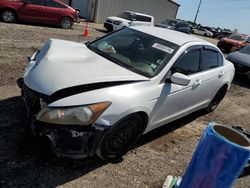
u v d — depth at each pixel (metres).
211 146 2.67
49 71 3.46
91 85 3.29
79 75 3.41
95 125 3.13
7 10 13.22
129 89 3.49
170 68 4.09
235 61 10.27
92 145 3.23
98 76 3.46
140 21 18.94
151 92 3.73
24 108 4.52
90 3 23.61
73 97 3.12
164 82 4.00
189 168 2.94
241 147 2.54
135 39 4.53
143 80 3.72
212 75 5.25
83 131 3.10
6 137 3.72
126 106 3.33
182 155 4.41
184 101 4.57
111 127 3.25
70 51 4.07
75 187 3.18
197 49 4.75
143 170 3.78
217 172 2.70
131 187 3.41
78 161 3.60
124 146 3.73
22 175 3.18
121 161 3.83
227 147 2.58
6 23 13.01
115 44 4.50
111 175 3.52
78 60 3.83
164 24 22.02
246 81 10.38
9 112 4.33
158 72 3.95
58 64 3.61
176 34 4.87
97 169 3.55
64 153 3.19
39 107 3.25
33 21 14.18
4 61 6.69
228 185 2.73
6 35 9.91
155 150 4.34
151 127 4.09
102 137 3.24
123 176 3.56
